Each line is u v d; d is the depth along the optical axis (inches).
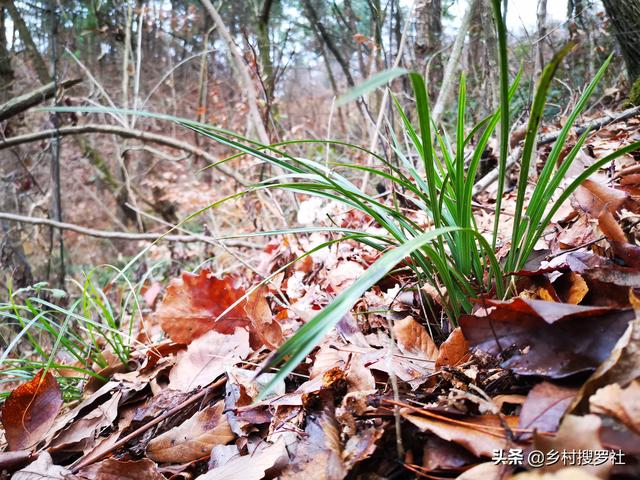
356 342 14.9
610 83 50.5
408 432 10.6
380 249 13.5
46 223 49.5
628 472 7.6
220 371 15.3
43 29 84.8
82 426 15.0
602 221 13.9
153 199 92.1
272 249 30.7
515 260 13.4
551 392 9.4
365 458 10.5
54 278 68.5
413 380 12.1
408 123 13.8
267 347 16.1
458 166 12.3
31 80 87.5
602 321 9.8
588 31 47.5
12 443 14.5
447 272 12.6
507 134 11.0
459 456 9.6
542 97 9.5
